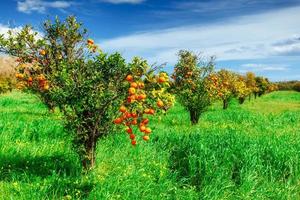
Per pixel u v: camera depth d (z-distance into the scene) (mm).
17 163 5426
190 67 11797
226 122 12625
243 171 5406
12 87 26141
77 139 5234
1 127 7066
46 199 4348
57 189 4488
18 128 7156
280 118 14016
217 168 5320
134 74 4691
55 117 9672
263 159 6250
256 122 12805
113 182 4723
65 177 4953
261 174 5668
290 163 5973
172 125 11297
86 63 5113
